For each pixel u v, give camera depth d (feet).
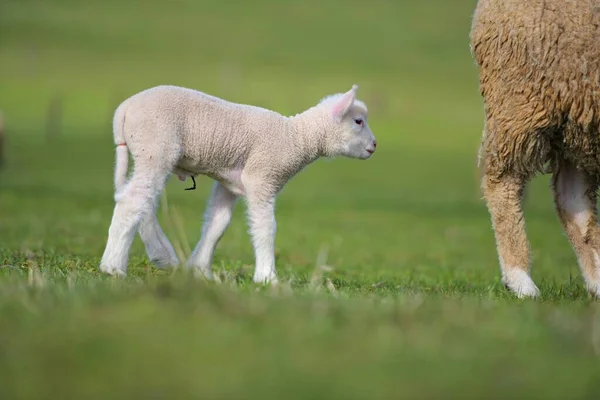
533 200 236.22
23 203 161.68
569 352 33.30
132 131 53.78
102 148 310.45
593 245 56.54
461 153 352.49
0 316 34.55
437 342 32.99
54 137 329.11
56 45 625.41
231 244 103.55
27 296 37.37
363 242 134.10
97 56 597.11
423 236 149.69
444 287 64.54
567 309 41.86
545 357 32.50
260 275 56.49
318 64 621.72
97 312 34.91
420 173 295.69
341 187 256.32
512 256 55.83
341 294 45.37
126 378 28.63
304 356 31.04
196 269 55.98
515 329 35.73
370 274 79.10
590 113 51.24
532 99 52.75
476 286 69.00
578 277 67.77
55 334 31.99
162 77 536.42
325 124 59.72
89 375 28.71
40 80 496.64
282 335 33.04
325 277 65.98
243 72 572.51
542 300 49.57
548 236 146.72
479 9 55.83
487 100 55.57
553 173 57.67
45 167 258.78
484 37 54.70
